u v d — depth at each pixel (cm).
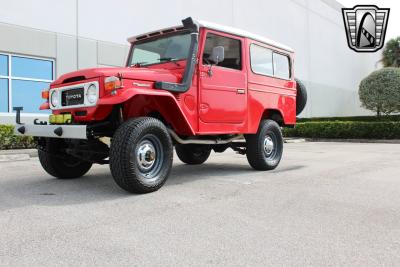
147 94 424
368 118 2083
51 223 318
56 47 1139
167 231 298
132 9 1334
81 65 1196
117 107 450
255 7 1945
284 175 577
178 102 479
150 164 438
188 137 527
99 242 273
